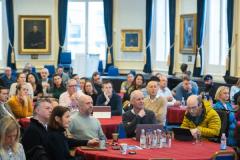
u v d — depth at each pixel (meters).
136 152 5.86
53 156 5.73
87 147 6.15
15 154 4.59
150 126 6.48
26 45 18.17
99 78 11.55
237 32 13.45
